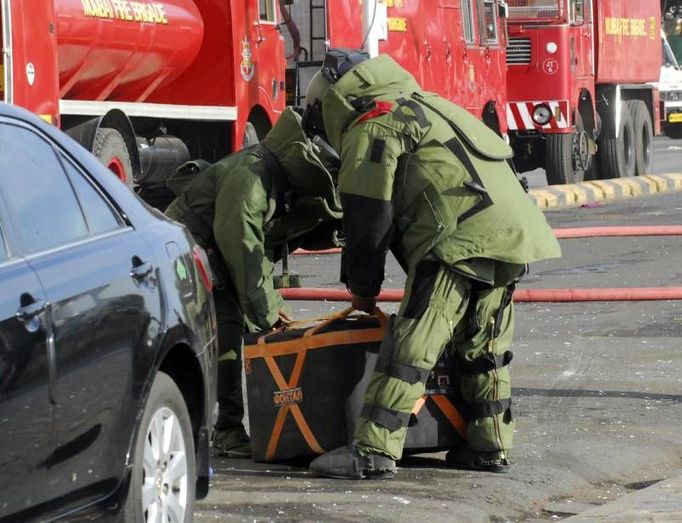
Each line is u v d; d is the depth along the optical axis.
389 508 16.08
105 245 13.46
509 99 62.81
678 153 96.00
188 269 14.78
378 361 17.30
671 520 15.75
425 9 52.72
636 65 71.25
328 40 47.28
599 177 70.31
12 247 12.21
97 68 35.03
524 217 17.16
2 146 12.70
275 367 18.02
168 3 38.22
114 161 34.72
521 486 17.44
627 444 19.69
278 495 16.61
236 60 40.62
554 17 61.81
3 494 11.34
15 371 11.49
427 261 17.08
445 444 18.17
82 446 12.41
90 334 12.55
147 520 13.48
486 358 17.84
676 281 36.41
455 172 17.00
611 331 28.86
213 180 18.95
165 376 14.02
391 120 17.16
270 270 18.56
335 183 18.97
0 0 28.86
